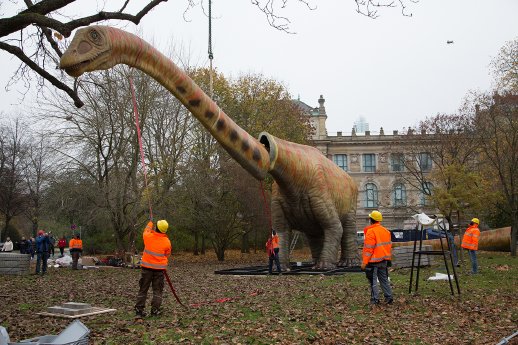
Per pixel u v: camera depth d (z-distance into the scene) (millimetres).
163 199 24922
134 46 8625
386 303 9250
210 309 9070
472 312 8461
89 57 7621
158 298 8430
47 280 15820
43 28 10508
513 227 26203
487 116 29297
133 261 22578
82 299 10891
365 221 61906
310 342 6453
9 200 38094
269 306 9289
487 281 12953
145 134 25156
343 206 17250
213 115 10766
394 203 58031
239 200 30172
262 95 34656
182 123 26031
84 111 23781
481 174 30984
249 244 40719
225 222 30594
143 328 7367
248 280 14445
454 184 29688
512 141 27703
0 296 11391
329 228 15961
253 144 12188
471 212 32094
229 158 29672
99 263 24312
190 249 38438
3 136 39438
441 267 17516
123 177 24141
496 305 9156
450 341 6492
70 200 24469
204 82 32844
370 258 9234
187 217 28266
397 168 60812
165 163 24875
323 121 63938
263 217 30328
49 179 24328
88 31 7715
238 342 6426
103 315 8555
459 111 35625
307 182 15453
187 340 6539
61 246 29156
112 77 23438
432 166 51125
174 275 17547
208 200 26922
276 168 14445
